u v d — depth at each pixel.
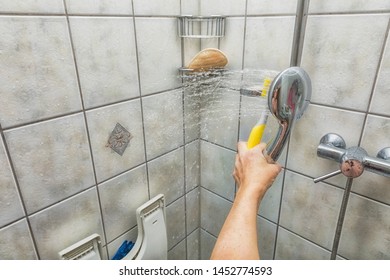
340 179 0.62
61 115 0.52
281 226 0.77
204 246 1.03
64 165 0.55
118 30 0.56
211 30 0.71
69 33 0.50
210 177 0.90
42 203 0.54
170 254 0.92
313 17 0.55
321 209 0.67
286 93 0.47
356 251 0.64
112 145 0.63
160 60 0.67
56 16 0.47
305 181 0.68
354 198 0.61
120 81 0.60
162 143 0.75
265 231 0.82
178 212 0.89
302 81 0.48
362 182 0.59
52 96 0.50
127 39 0.58
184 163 0.85
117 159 0.65
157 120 0.71
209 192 0.92
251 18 0.64
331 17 0.53
